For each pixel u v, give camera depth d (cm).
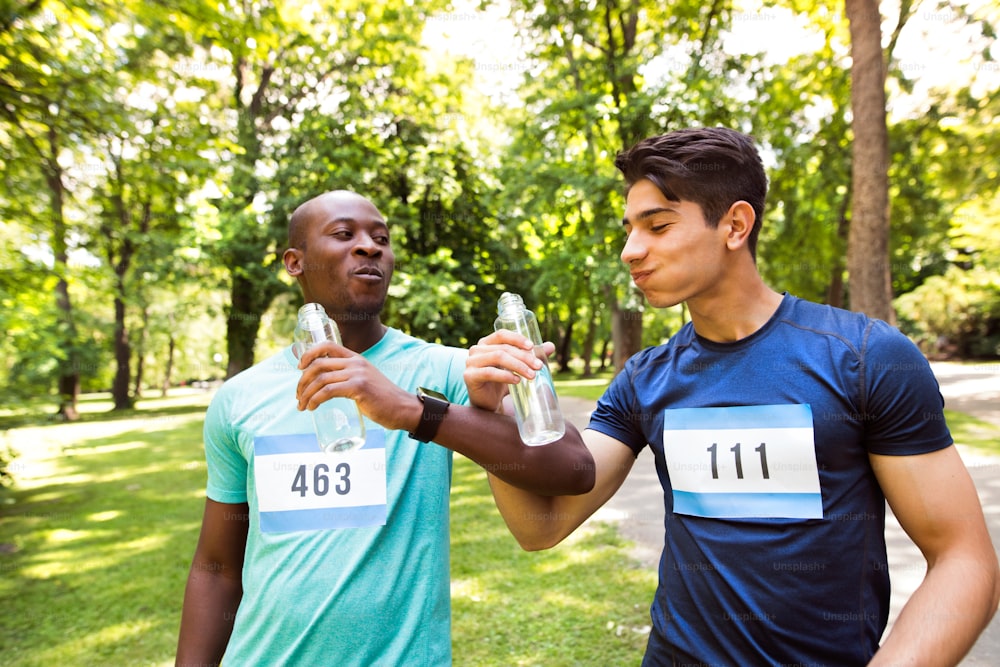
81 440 1291
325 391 109
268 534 137
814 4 1115
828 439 115
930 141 1169
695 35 1268
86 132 589
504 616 360
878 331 116
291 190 1575
